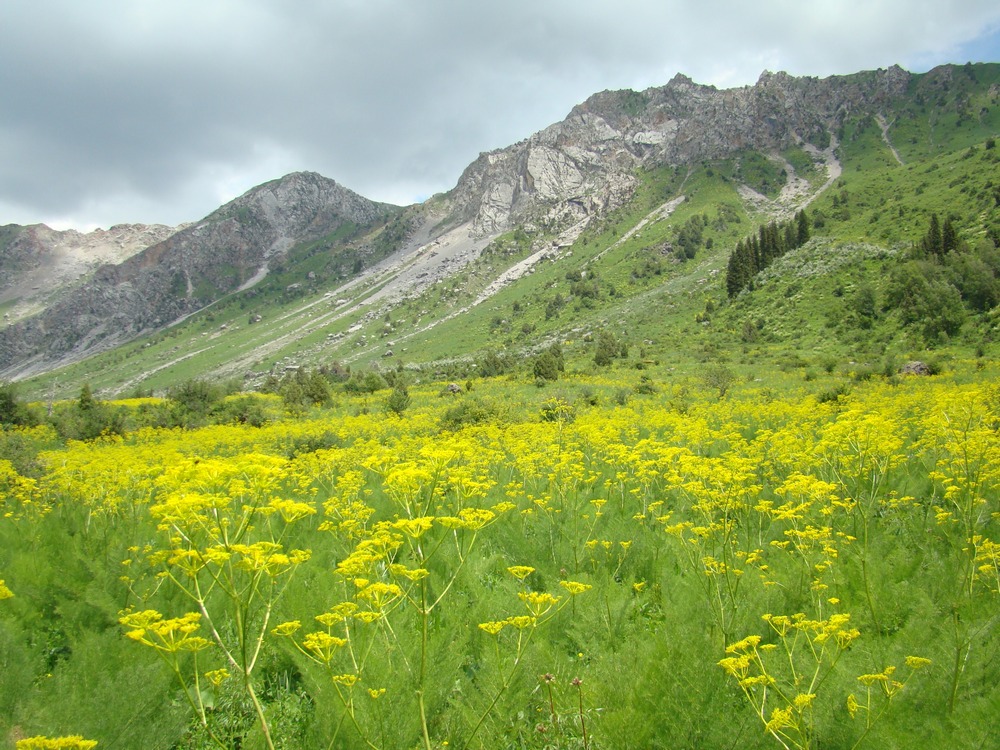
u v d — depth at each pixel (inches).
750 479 308.5
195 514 129.3
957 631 138.1
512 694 136.3
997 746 108.4
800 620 142.9
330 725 127.5
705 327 3102.9
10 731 122.2
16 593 214.5
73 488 376.8
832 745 121.6
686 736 123.0
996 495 251.9
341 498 302.8
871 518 261.4
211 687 158.6
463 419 930.7
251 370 6481.3
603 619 177.9
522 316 5698.8
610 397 1337.4
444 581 208.4
